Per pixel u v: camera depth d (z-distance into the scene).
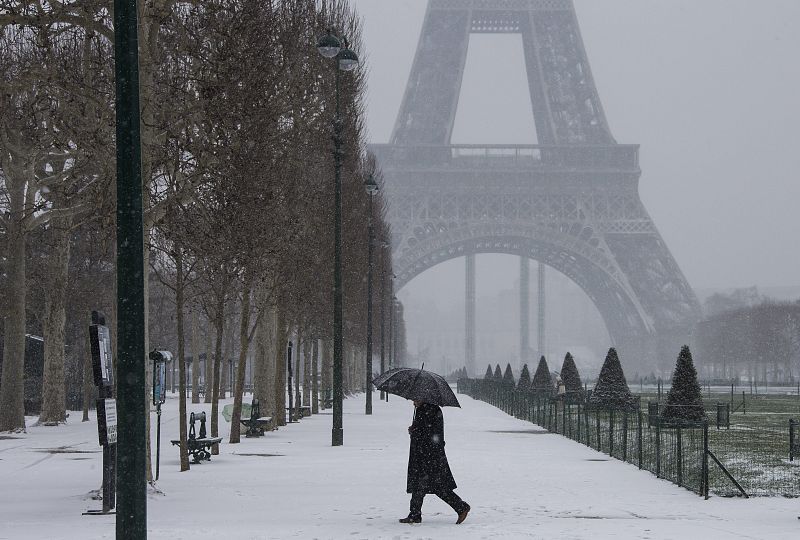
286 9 52.25
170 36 36.09
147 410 30.50
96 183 34.28
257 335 64.00
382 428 65.06
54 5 30.58
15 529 22.73
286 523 23.25
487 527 22.41
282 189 45.22
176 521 23.67
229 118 33.94
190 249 39.12
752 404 107.50
